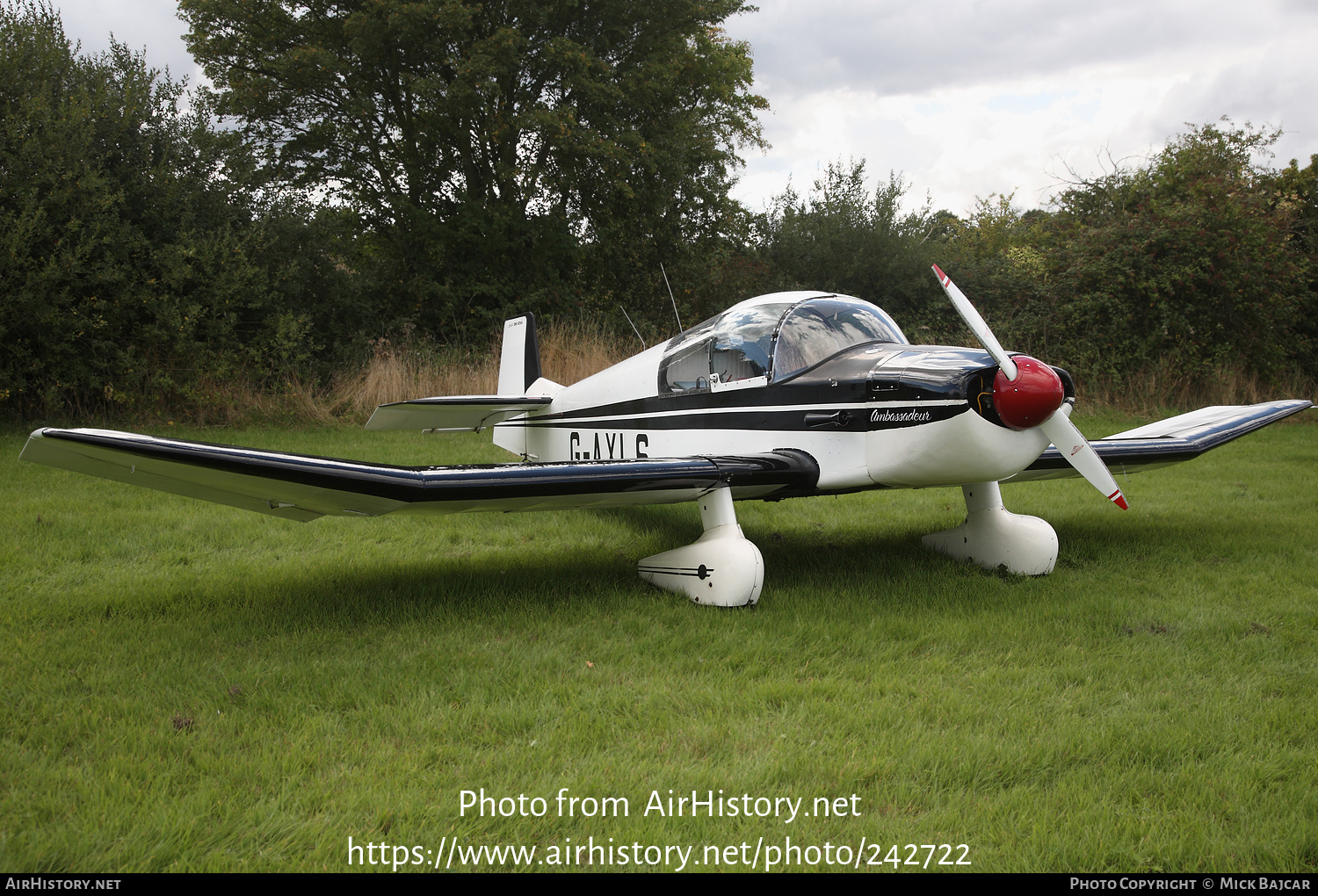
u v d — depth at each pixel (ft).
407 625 11.19
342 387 40.81
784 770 7.09
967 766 7.07
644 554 15.89
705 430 15.21
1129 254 45.91
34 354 34.96
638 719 8.20
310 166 48.75
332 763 7.23
